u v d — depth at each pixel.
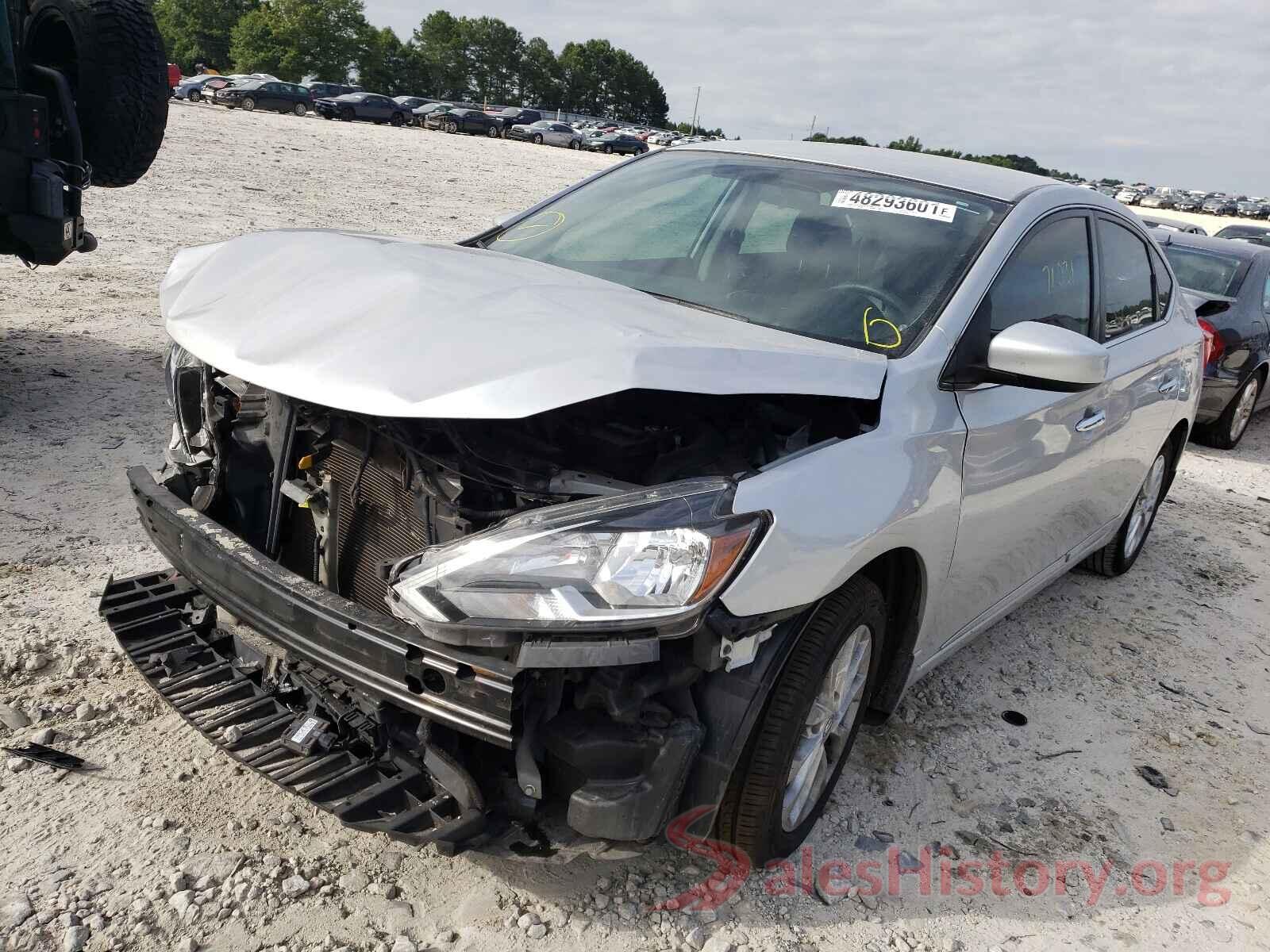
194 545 2.56
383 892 2.44
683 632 2.05
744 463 2.44
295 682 2.53
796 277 3.12
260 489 2.76
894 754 3.34
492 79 130.50
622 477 2.41
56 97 6.02
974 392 2.95
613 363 2.18
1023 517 3.39
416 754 2.26
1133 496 4.71
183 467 2.92
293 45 94.69
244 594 2.42
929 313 2.95
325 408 2.50
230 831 2.58
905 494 2.59
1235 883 2.96
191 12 102.00
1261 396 8.73
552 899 2.49
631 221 3.58
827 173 3.57
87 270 8.98
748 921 2.51
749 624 2.19
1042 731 3.64
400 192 17.84
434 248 3.18
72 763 2.74
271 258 2.91
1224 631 4.78
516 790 2.18
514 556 2.06
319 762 2.33
